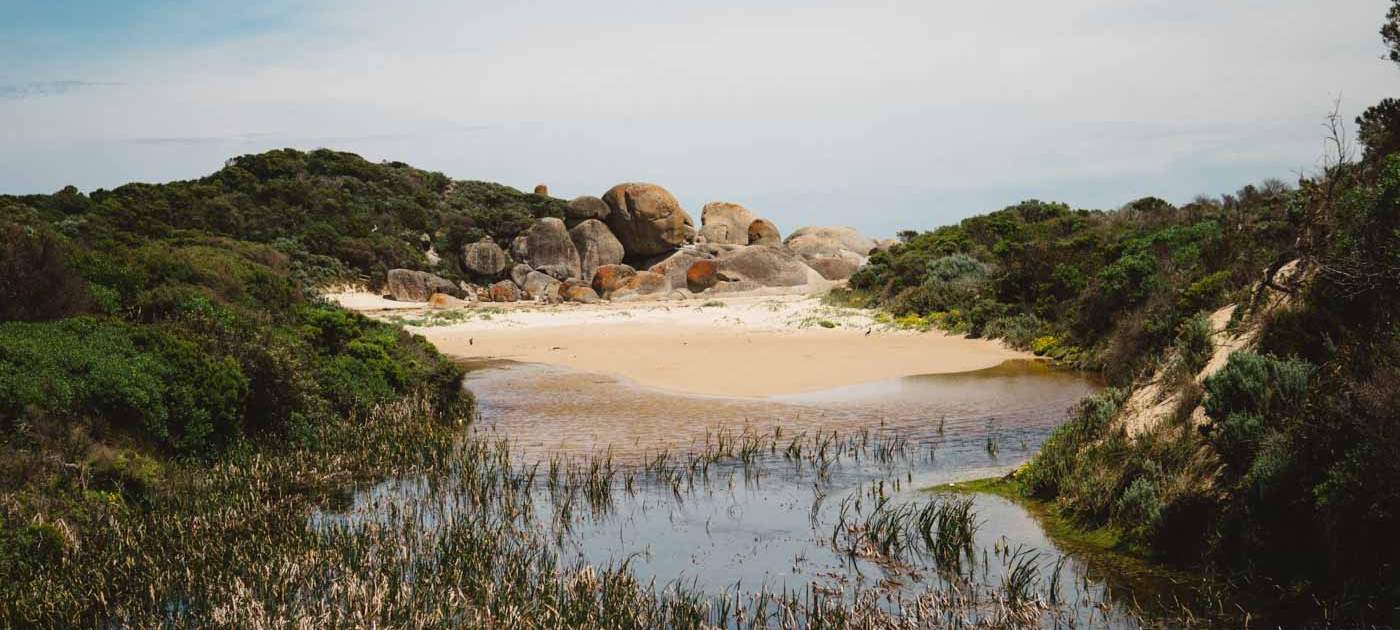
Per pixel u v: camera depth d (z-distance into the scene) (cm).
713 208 7356
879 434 1756
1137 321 2408
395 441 1659
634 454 1620
